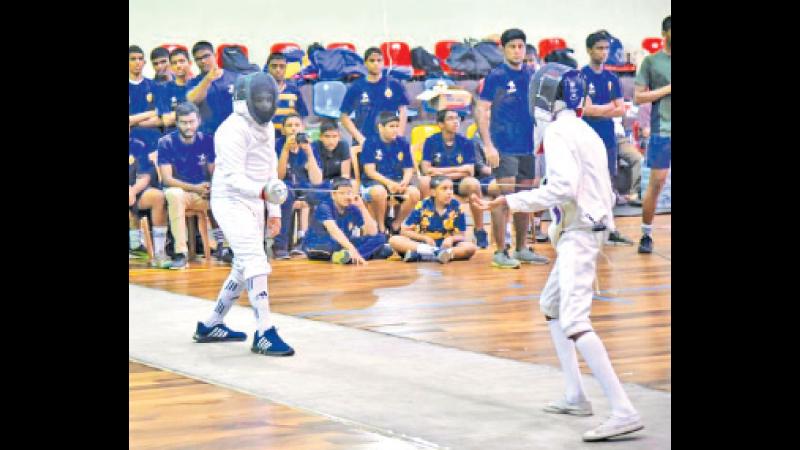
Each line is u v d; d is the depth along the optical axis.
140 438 4.90
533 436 4.91
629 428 4.82
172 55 11.08
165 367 6.43
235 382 6.04
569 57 12.98
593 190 5.04
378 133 11.67
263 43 11.70
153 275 10.51
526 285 9.78
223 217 6.88
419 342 7.18
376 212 11.67
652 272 10.46
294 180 11.55
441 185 11.59
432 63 12.32
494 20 12.83
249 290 6.84
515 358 6.65
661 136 11.94
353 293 9.35
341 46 11.93
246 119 6.86
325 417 5.26
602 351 4.87
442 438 4.88
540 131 5.30
